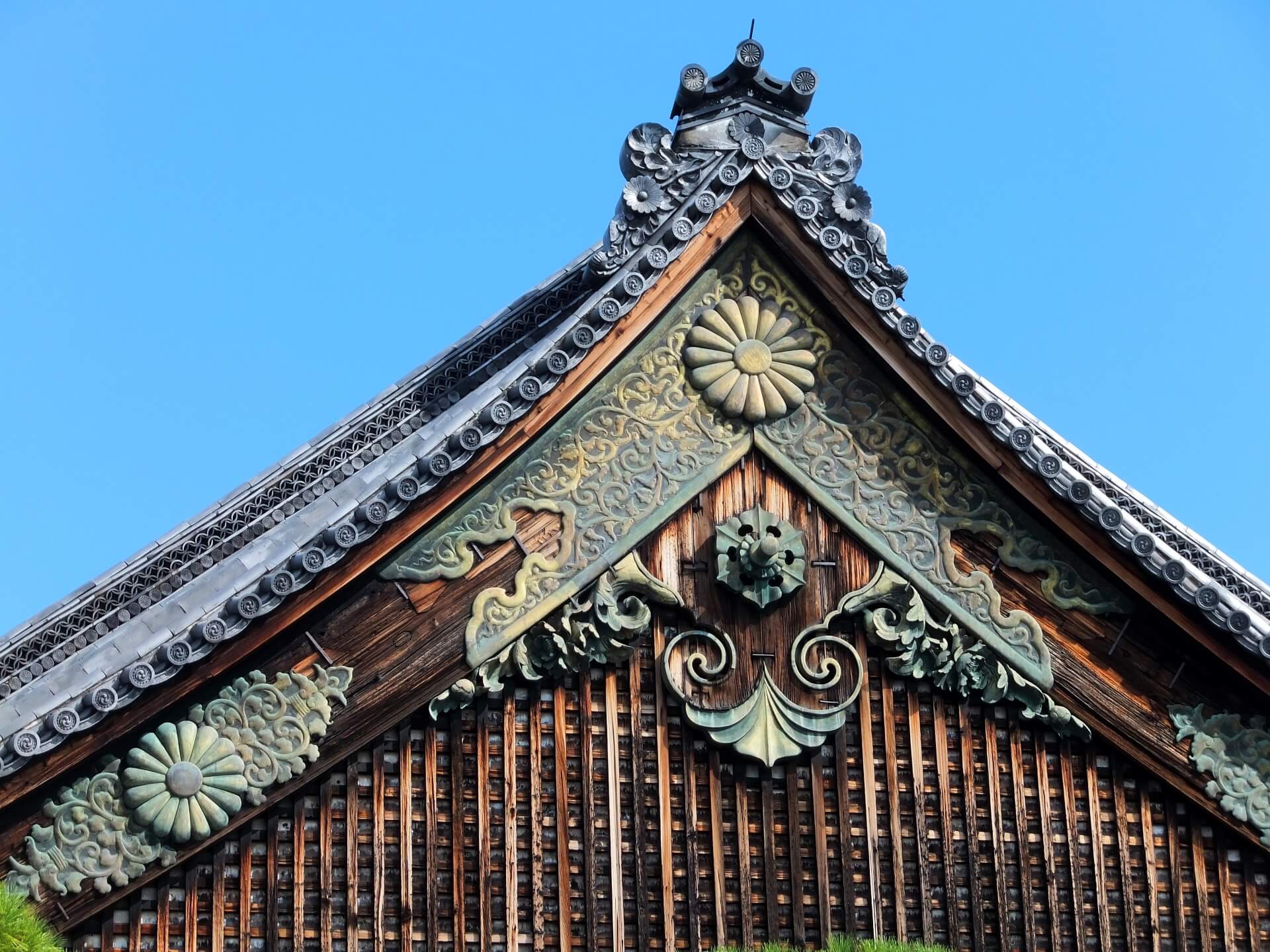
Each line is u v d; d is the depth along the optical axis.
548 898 22.56
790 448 24.05
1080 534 23.88
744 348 24.09
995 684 23.77
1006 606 23.95
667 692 23.31
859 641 23.83
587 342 23.30
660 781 23.05
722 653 23.39
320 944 22.05
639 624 23.22
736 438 23.98
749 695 23.34
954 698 23.92
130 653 21.91
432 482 22.66
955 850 23.44
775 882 23.03
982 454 23.97
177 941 21.88
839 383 24.23
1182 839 23.91
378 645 22.73
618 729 23.14
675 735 23.28
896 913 23.11
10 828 21.61
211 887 22.06
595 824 22.83
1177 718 23.89
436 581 22.98
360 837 22.44
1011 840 23.58
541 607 23.08
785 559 23.64
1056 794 23.83
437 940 22.22
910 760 23.61
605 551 23.36
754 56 24.62
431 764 22.73
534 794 22.81
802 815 23.28
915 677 23.77
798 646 23.58
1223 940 23.64
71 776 21.81
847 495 24.02
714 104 24.70
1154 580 23.72
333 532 22.25
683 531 23.70
